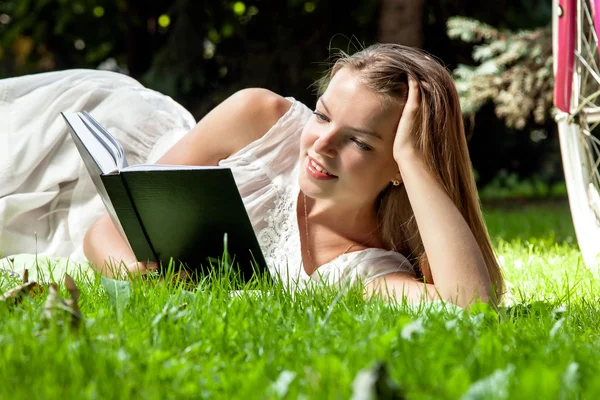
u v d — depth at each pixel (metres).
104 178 2.51
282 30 10.15
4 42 11.01
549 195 11.09
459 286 2.58
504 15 9.99
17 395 1.36
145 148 3.75
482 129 10.38
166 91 9.73
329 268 2.98
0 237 3.43
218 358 1.67
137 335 1.78
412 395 1.36
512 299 2.87
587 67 3.73
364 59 2.80
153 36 11.27
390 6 9.22
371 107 2.73
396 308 2.26
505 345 1.85
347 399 1.36
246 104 3.21
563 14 3.76
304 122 3.19
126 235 2.71
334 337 1.87
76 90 3.69
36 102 3.64
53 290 1.92
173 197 2.51
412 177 2.73
